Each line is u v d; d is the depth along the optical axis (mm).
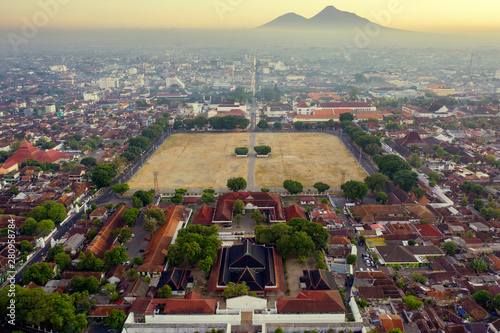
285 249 194375
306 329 151625
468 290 173875
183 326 151500
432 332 147750
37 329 156125
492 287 171375
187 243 192625
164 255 198125
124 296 170500
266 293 171625
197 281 183125
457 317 155125
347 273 185125
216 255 192375
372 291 170000
